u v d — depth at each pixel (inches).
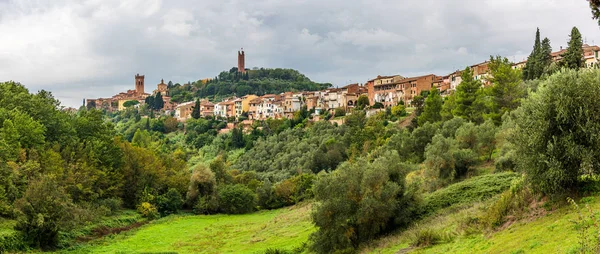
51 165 2650.1
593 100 1152.8
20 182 2354.8
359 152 4712.1
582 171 1166.3
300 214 3009.4
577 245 852.0
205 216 3634.4
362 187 1761.8
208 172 3978.8
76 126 3486.7
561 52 5310.0
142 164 3737.7
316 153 5032.0
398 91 6963.6
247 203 3873.0
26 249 1974.7
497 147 2541.8
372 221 1747.0
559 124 1186.6
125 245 2381.9
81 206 2674.7
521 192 1332.4
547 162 1159.6
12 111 2775.6
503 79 3309.5
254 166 5782.5
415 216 1846.7
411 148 3211.1
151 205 3430.1
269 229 2694.4
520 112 1316.4
